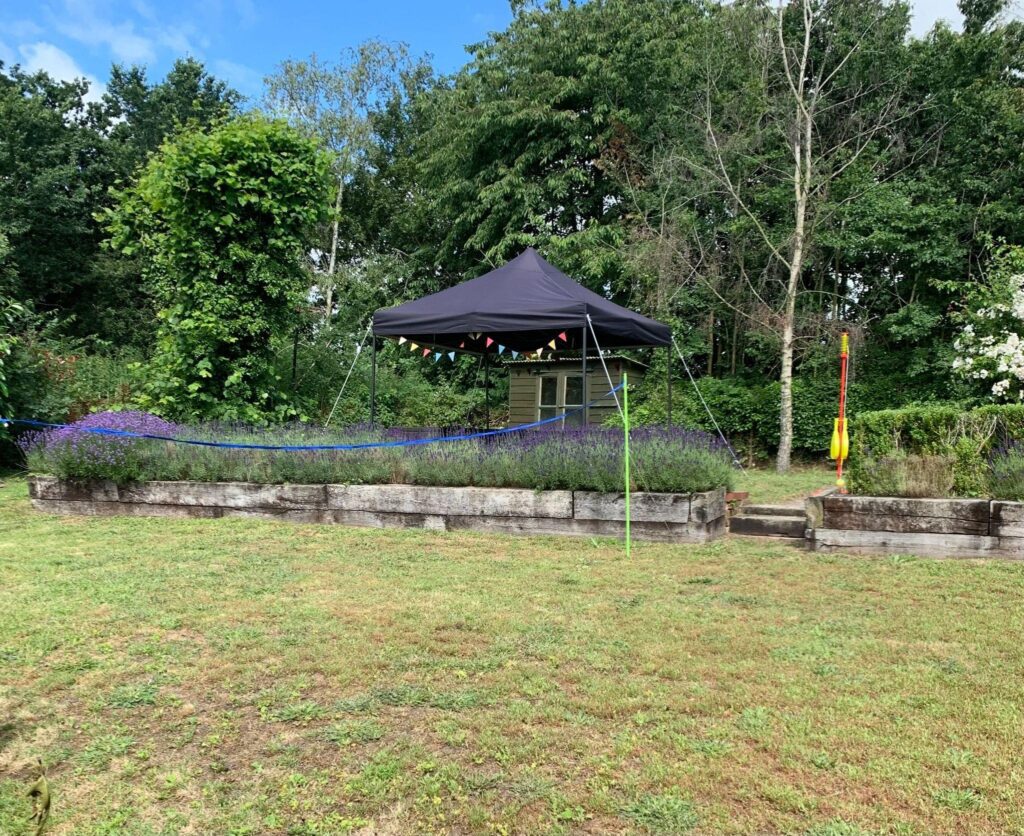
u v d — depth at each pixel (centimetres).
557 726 286
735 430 1472
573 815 229
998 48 1490
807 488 936
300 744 278
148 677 340
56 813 239
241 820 234
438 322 886
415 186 2545
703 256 1559
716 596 456
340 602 449
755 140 1500
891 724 280
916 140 1578
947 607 420
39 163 2473
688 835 218
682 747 267
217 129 1089
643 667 341
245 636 388
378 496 699
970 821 220
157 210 1067
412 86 2614
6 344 1062
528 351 1272
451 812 233
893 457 586
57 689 329
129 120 3369
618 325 869
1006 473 547
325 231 2466
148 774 262
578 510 644
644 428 810
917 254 1387
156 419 876
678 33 1839
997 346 1044
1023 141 1384
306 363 1488
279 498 732
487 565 542
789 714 290
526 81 1850
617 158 1739
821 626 395
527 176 1906
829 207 1397
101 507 777
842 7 1502
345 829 227
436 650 366
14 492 916
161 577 509
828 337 1451
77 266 2559
